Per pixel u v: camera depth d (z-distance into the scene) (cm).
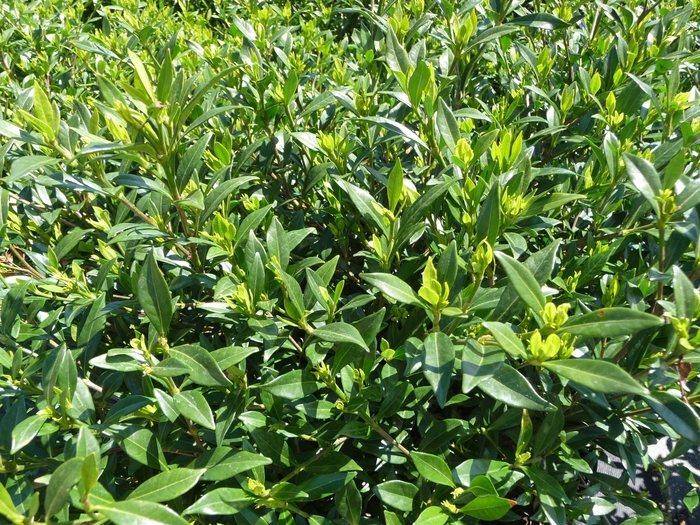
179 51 325
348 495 186
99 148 159
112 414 164
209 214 198
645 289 186
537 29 389
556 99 316
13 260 291
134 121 163
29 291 232
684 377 141
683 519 307
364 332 179
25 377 182
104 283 245
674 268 140
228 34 506
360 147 292
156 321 162
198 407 156
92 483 118
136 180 186
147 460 168
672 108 235
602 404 161
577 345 189
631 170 162
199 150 197
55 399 181
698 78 351
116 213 262
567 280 225
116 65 412
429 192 191
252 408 220
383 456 210
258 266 185
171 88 174
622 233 219
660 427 209
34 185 285
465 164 199
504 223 192
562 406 218
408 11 416
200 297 254
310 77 347
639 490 319
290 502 179
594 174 262
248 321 185
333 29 549
